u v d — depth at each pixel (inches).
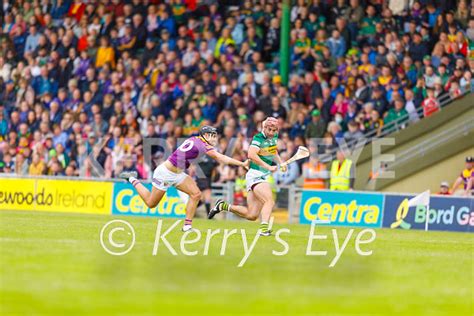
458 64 3240.7
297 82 3390.7
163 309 917.2
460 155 3034.0
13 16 4057.6
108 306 921.5
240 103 3390.7
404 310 975.0
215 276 1199.6
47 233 1888.5
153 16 3799.2
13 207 3230.8
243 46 3585.1
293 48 3563.0
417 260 1541.6
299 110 3312.0
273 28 3629.4
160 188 1973.4
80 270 1216.8
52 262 1298.0
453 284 1216.2
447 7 3408.0
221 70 3565.5
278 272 1270.9
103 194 3132.4
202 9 3818.9
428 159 3048.7
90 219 2566.4
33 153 3506.4
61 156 3476.9
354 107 3257.9
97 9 3895.2
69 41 3863.2
